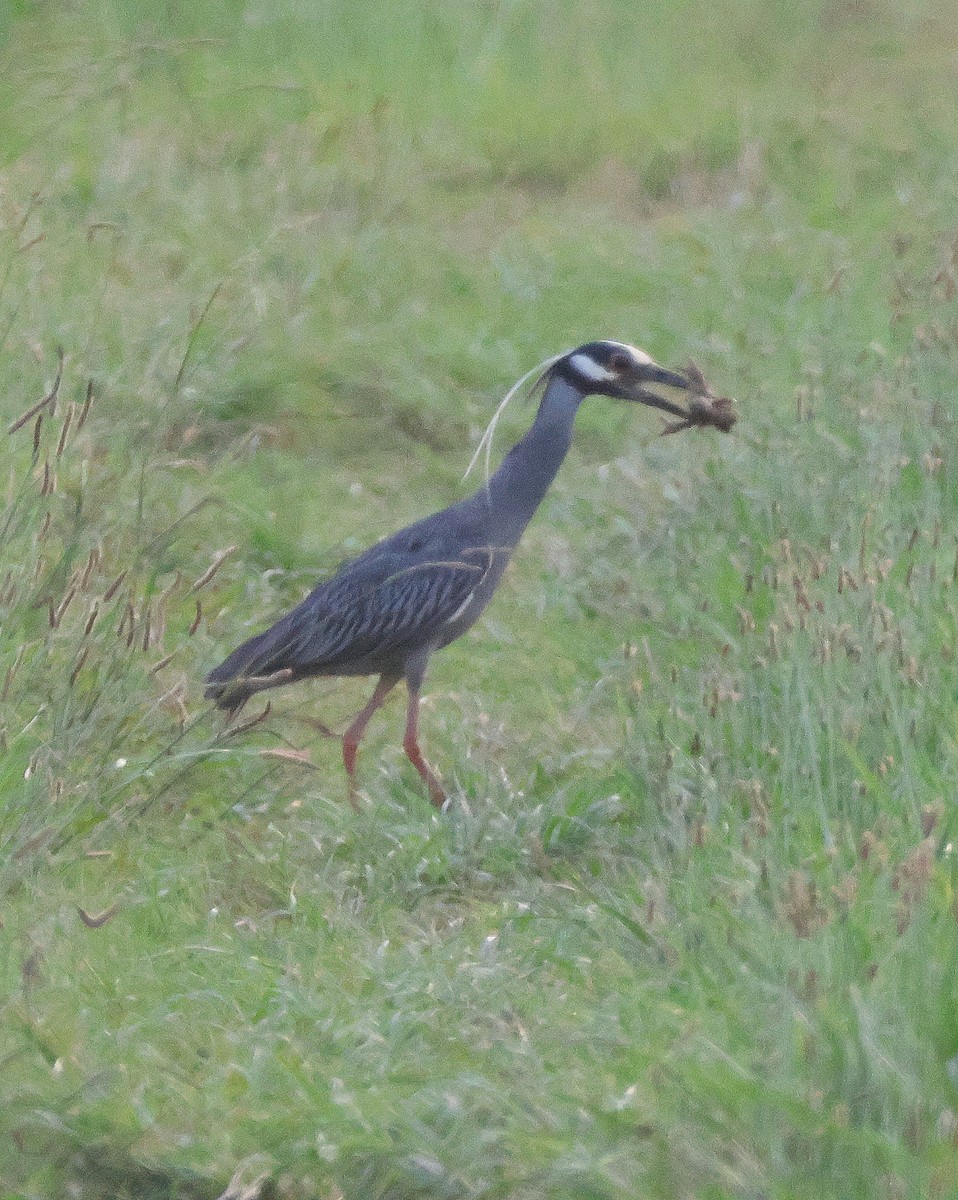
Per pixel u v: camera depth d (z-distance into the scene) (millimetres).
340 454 16109
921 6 30047
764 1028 7613
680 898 9008
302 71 24781
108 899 9242
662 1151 7020
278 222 18922
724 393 16156
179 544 13594
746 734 10266
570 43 26844
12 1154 7254
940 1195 6598
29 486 10906
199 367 15414
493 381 17469
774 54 27438
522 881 9883
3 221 14328
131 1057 7887
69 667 9992
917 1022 7238
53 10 22344
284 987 8414
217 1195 7211
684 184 22422
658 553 14039
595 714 11969
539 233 20875
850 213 21188
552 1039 8102
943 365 14148
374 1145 7266
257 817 10617
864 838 8312
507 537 11609
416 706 11336
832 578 11125
